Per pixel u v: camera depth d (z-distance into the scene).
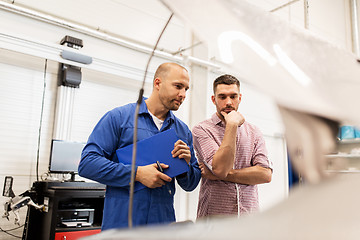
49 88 3.32
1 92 3.03
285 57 0.33
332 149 0.28
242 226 0.25
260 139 1.47
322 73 0.32
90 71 3.60
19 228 2.93
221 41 0.35
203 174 1.35
